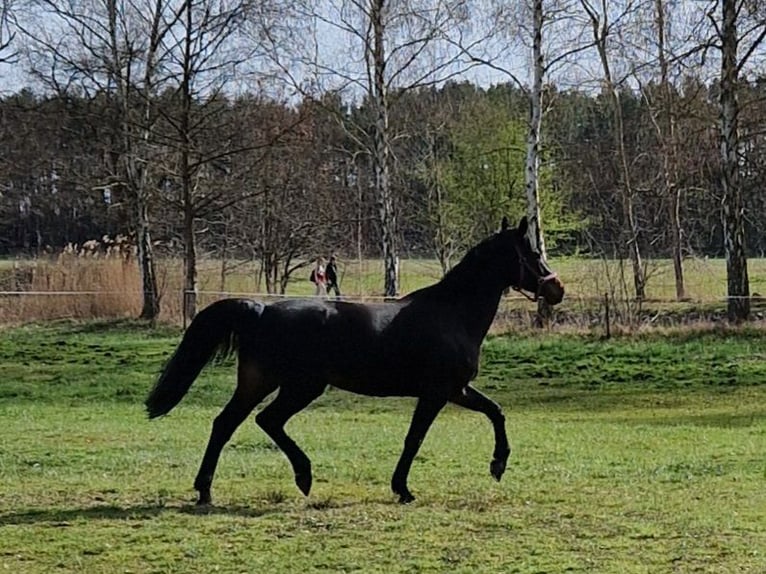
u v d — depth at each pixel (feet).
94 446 46.32
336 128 139.64
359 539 27.99
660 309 111.65
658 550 27.07
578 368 82.64
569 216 153.38
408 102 167.53
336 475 38.73
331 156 144.36
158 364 84.94
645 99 140.36
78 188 136.77
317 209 134.92
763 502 33.37
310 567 25.43
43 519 30.07
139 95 116.57
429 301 34.30
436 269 176.96
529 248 35.32
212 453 32.76
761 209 134.51
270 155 121.49
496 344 91.40
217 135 116.16
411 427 33.76
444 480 37.70
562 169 167.94
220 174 123.34
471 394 34.91
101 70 115.03
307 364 32.58
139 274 116.37
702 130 113.80
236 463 41.22
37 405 65.31
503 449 35.01
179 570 25.14
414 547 27.25
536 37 105.40
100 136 121.39
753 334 90.27
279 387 33.09
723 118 98.27
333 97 118.32
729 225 97.81
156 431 52.08
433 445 47.34
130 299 114.01
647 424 58.03
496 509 32.12
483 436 51.26
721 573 25.02
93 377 78.23
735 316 95.14
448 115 167.43
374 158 119.85
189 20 109.70
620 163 149.38
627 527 29.53
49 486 35.60
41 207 186.39
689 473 39.45
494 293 35.01
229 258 141.08
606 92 145.07
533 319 100.89
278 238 131.44
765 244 210.79
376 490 35.70
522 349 89.20
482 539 28.14
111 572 24.99
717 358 83.97
